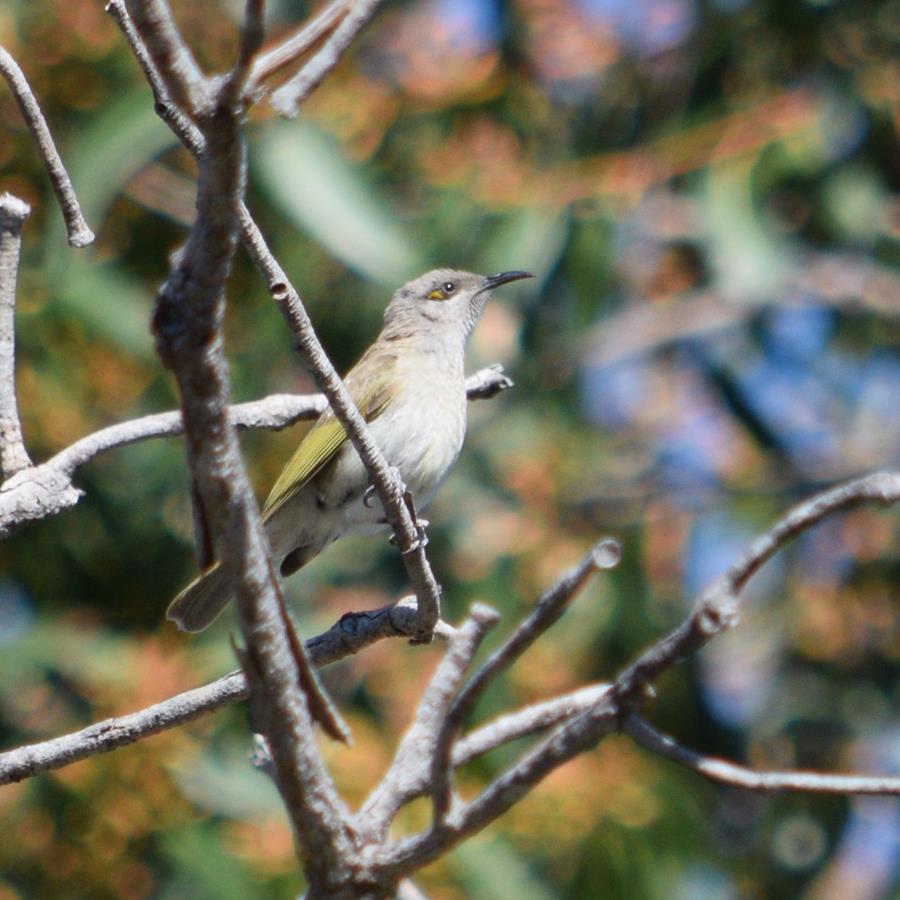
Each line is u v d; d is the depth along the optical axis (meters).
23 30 12.58
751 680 15.66
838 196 15.04
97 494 13.35
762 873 14.98
